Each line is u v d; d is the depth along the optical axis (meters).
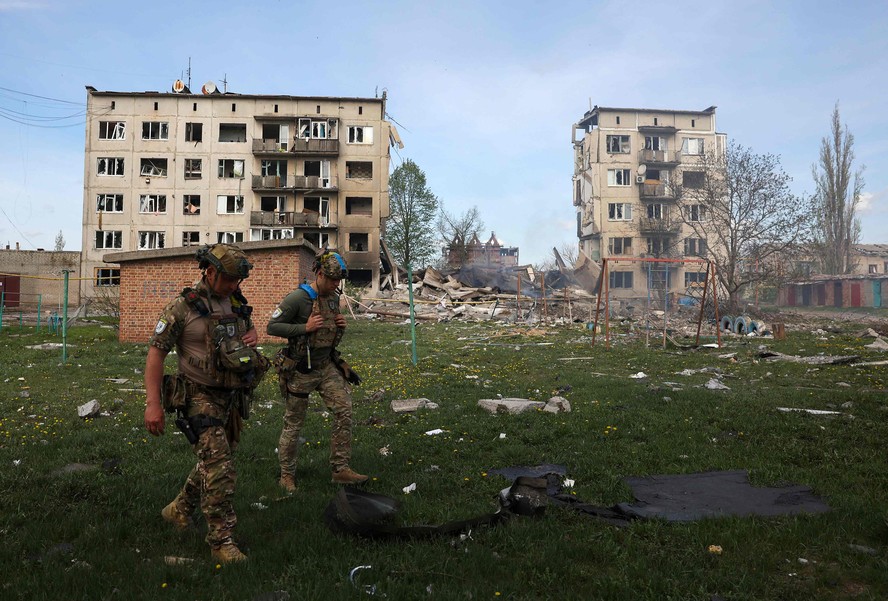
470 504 4.25
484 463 5.46
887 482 4.68
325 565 3.18
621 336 22.28
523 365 13.54
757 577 3.08
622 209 57.34
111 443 6.15
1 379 11.23
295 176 47.59
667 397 8.91
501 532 3.63
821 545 3.50
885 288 52.44
